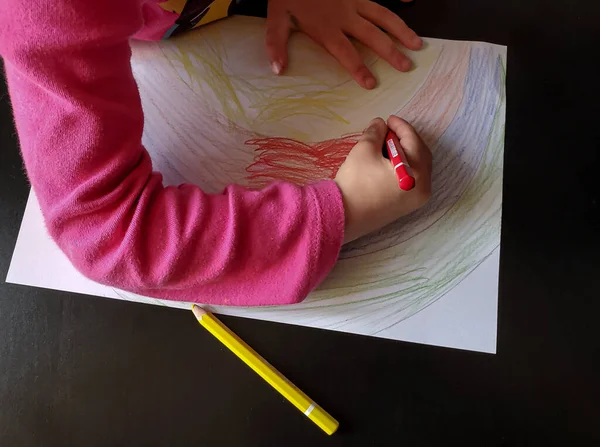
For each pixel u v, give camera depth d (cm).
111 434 47
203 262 43
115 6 37
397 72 55
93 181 40
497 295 49
